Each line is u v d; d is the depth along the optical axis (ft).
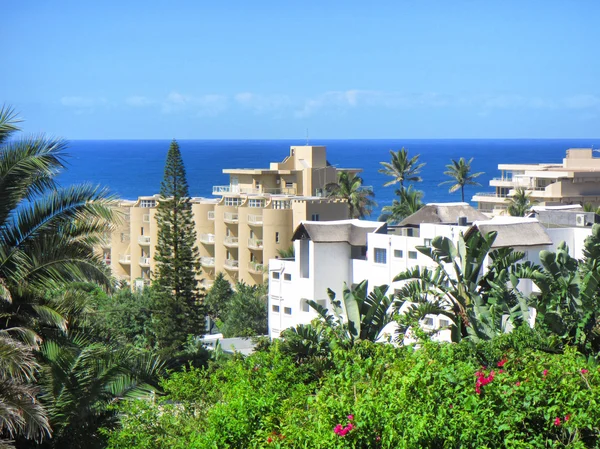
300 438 53.06
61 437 75.87
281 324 194.80
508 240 155.33
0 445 68.08
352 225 188.24
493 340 85.46
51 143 75.77
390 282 174.81
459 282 101.24
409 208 330.13
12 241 75.36
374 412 52.75
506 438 52.54
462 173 427.33
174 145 220.84
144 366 82.33
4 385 68.39
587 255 97.81
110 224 78.69
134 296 224.74
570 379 58.80
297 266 190.08
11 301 73.61
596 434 55.77
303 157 393.91
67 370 75.87
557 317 90.27
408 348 77.77
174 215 220.64
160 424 69.31
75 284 83.92
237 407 59.47
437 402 55.83
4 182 74.59
